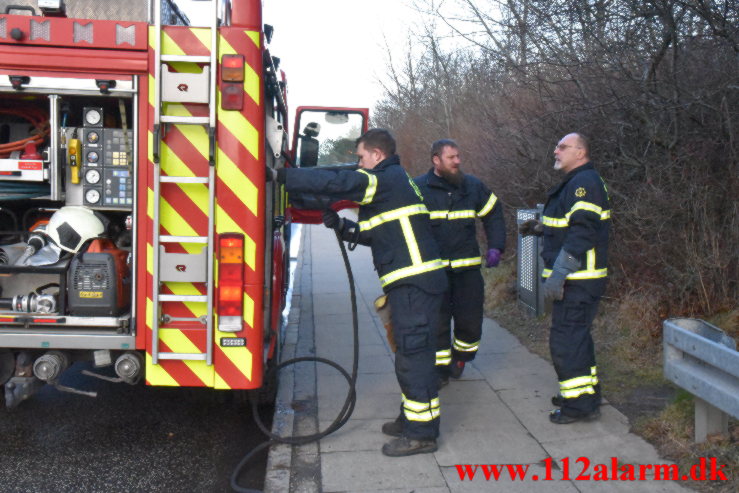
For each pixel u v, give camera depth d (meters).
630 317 5.91
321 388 5.34
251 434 4.69
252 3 3.79
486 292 8.62
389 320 4.14
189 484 3.90
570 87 6.80
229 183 3.83
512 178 8.91
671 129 6.34
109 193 4.19
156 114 3.73
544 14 6.66
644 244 6.06
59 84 3.81
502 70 8.37
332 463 3.96
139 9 4.24
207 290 3.85
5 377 4.22
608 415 4.50
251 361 3.92
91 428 4.73
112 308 4.03
